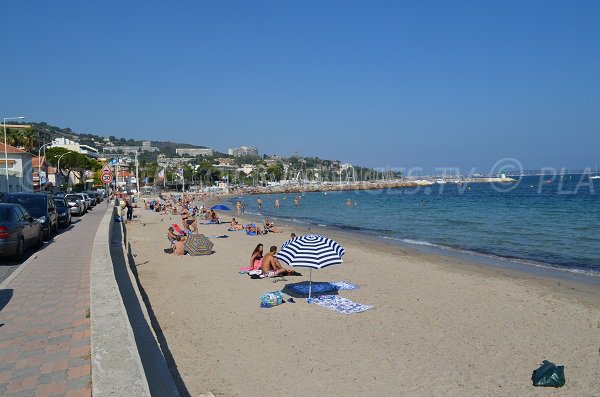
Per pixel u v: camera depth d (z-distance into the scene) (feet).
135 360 13.97
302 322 34.50
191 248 68.08
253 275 51.31
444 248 84.48
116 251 50.21
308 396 22.54
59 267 37.40
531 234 106.22
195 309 38.04
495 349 29.76
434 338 31.60
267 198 409.28
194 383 23.68
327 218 174.40
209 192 488.02
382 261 66.23
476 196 353.51
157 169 583.58
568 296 44.96
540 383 24.34
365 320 35.35
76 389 15.74
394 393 23.17
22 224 44.24
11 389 15.75
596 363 27.61
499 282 51.49
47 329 21.91
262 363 26.58
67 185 272.10
